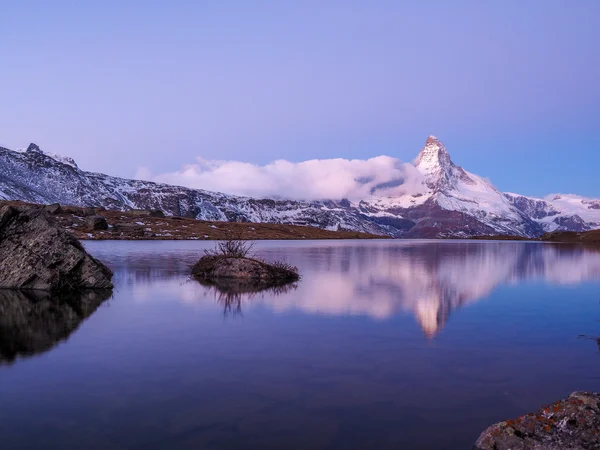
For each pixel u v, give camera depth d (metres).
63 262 24.72
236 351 12.53
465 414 8.55
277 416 8.39
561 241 149.12
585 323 16.69
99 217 98.75
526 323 16.64
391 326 15.91
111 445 7.32
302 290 24.98
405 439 7.58
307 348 12.90
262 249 69.88
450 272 36.72
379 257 55.00
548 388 9.92
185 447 7.26
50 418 8.27
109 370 10.89
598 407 7.55
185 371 10.82
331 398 9.23
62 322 16.30
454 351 12.72
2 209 25.91
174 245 71.56
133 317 17.27
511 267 42.56
